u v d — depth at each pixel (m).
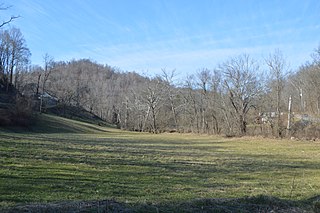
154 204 9.29
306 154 32.69
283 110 64.50
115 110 113.44
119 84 134.88
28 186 11.91
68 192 11.52
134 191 12.56
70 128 64.94
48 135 47.44
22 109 56.25
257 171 20.36
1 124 48.94
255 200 9.99
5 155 18.78
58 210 8.12
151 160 22.86
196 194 12.46
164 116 88.81
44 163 17.38
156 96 89.62
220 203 9.48
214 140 53.41
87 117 107.00
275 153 33.50
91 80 140.38
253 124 62.09
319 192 13.24
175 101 88.88
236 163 24.19
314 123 54.75
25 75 101.19
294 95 65.12
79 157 21.28
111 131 78.12
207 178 16.80
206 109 76.69
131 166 19.05
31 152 21.59
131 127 94.94
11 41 84.75
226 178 17.16
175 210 8.71
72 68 153.62
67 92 113.44
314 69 62.06
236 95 62.81
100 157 22.25
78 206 8.48
